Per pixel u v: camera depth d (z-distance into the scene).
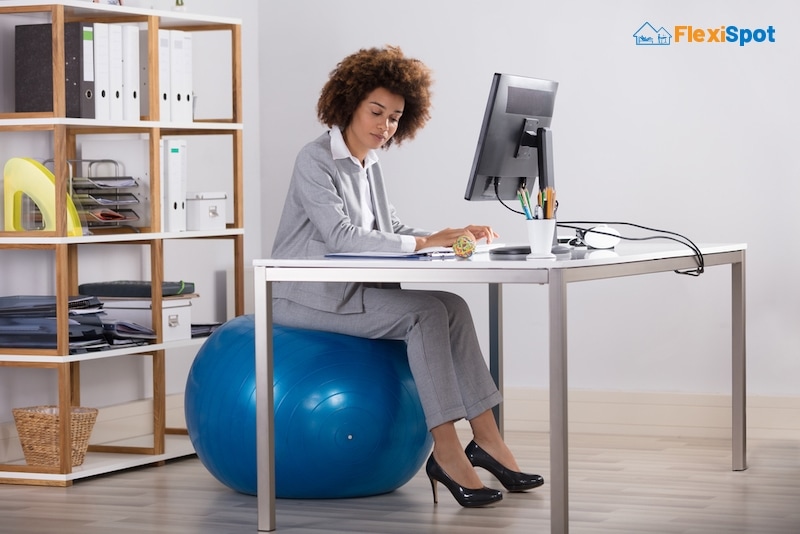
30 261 4.24
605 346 4.80
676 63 4.68
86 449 4.07
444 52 4.99
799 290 4.55
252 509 3.48
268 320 3.18
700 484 3.76
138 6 4.68
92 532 3.22
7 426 4.14
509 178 3.47
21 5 3.85
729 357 4.65
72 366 4.34
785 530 3.14
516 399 4.91
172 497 3.67
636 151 4.73
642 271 3.20
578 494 3.62
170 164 4.29
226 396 3.52
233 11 5.17
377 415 3.42
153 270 4.20
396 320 3.38
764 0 4.57
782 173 4.56
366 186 3.71
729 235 4.63
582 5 4.78
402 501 3.54
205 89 5.11
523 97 3.38
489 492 3.37
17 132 4.17
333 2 5.17
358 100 3.57
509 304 4.94
